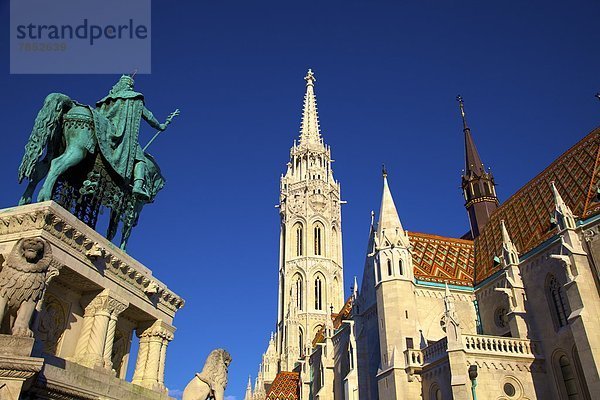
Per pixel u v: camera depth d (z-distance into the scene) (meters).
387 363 39.50
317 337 82.69
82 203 16.27
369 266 50.34
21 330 10.49
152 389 15.82
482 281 45.19
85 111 16.27
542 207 42.81
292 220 109.12
